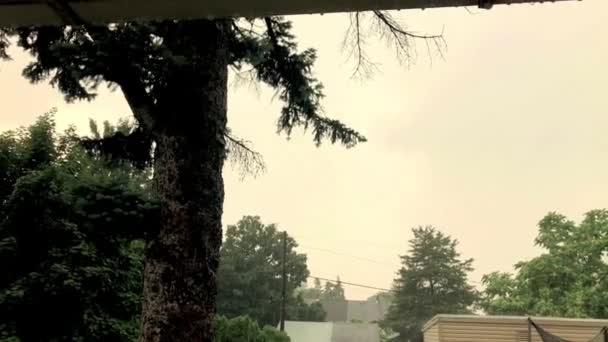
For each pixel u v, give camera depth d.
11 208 7.91
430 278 57.59
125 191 6.83
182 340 6.36
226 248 50.06
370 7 2.52
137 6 2.58
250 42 7.77
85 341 8.47
